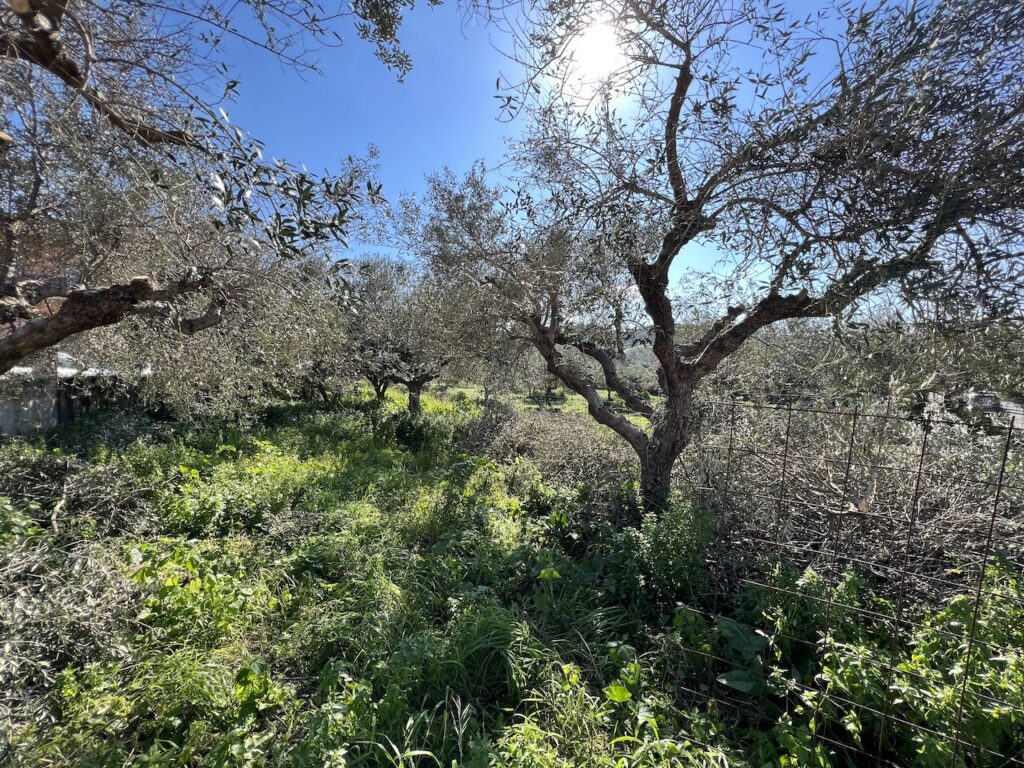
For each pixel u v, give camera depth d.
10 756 1.99
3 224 3.11
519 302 5.33
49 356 5.35
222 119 1.87
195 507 4.41
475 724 2.43
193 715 2.42
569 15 2.42
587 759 2.21
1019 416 3.21
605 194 3.37
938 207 2.00
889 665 2.25
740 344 4.43
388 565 3.95
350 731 2.21
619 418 5.41
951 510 3.10
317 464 6.66
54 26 1.78
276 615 3.24
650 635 3.06
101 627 2.64
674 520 3.54
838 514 3.09
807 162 2.43
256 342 4.35
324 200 2.29
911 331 2.49
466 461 6.91
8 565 2.77
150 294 2.82
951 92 1.99
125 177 2.65
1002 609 2.48
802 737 2.21
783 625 2.66
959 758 1.96
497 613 3.10
